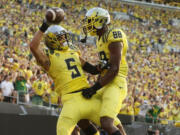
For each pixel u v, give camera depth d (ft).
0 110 87.45
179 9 287.89
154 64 221.87
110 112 44.19
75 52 48.49
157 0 292.20
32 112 94.32
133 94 139.03
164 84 189.47
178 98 162.61
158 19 278.46
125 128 106.32
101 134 89.66
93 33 47.62
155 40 254.27
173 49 255.29
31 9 208.44
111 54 44.93
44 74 110.93
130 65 202.49
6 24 176.24
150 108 119.14
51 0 227.81
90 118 46.42
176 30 277.44
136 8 275.59
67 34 47.39
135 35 250.57
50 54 46.62
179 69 229.45
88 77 123.44
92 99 45.93
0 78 95.96
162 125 116.78
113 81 46.03
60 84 46.70
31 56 150.10
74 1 243.40
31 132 83.25
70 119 44.65
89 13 47.11
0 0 196.95
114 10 265.54
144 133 111.86
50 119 87.15
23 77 98.58
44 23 43.93
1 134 77.61
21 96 94.38
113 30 45.62
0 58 114.01
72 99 45.52
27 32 179.52
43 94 95.96
